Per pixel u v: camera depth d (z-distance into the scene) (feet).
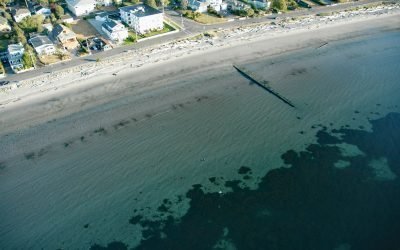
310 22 482.28
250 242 205.05
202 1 514.27
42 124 309.63
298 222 214.90
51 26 458.50
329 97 325.01
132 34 447.01
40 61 395.96
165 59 398.01
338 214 218.59
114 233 214.07
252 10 497.87
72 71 377.91
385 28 461.78
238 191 237.04
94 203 233.35
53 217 225.35
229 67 380.78
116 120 308.81
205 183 244.42
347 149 266.57
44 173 258.16
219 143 277.64
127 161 264.72
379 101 317.22
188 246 204.64
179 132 290.56
